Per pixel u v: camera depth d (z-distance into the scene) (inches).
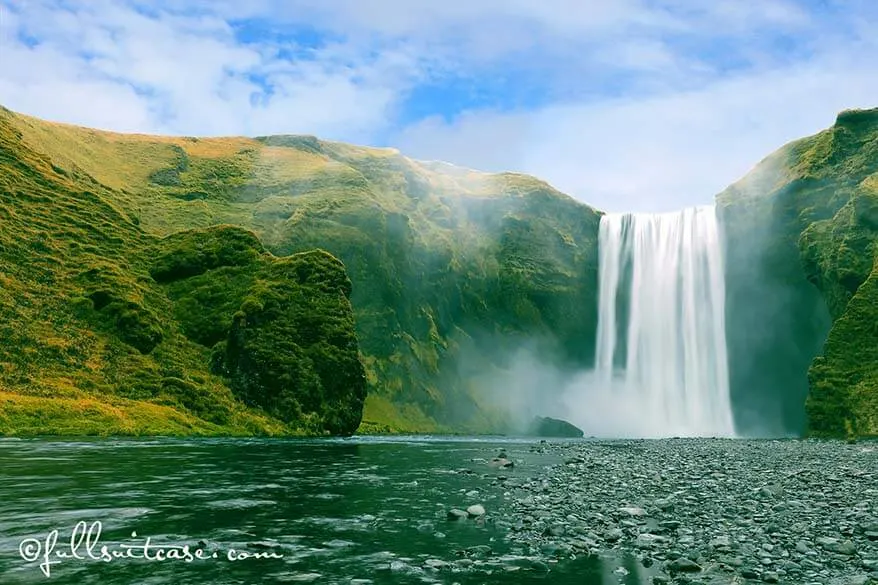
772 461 1262.3
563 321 4977.9
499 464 1139.3
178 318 2977.4
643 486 839.7
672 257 4598.9
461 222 5433.1
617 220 5007.4
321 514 609.3
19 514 548.4
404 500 711.1
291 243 4183.1
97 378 2335.1
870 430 2780.5
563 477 948.6
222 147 5728.3
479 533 529.0
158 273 3191.4
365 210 4635.8
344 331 3065.9
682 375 4399.6
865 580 392.5
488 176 6048.2
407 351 4360.2
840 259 3538.4
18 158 3403.1
